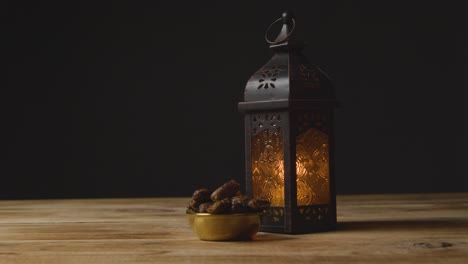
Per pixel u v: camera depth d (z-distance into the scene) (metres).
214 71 5.21
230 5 5.20
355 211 1.75
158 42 5.19
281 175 1.44
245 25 5.20
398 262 1.05
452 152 5.25
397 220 1.55
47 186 5.18
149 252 1.16
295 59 1.46
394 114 5.23
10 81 5.13
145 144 5.22
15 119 5.14
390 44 5.21
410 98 5.23
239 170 5.24
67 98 5.17
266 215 1.44
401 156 5.25
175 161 5.23
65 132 5.18
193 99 5.22
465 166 5.23
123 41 5.18
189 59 5.20
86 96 5.18
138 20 5.18
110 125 5.20
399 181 5.25
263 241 1.28
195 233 1.37
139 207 1.90
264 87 1.45
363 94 5.22
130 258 1.10
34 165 5.16
